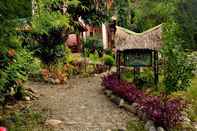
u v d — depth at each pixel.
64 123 10.33
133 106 11.76
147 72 16.11
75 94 14.67
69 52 22.39
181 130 9.72
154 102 10.45
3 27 9.41
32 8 12.18
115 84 14.16
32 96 13.45
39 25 12.70
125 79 15.70
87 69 21.08
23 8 10.23
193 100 12.91
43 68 18.39
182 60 11.34
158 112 9.76
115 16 31.89
